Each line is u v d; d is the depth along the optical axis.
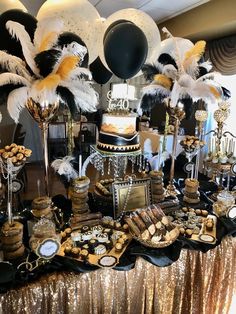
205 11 3.28
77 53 1.10
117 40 1.17
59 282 0.96
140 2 3.29
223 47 3.57
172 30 3.91
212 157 1.76
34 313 0.93
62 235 1.14
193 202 1.55
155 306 1.20
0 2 1.24
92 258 1.05
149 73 1.52
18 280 0.90
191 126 4.01
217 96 1.43
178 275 1.21
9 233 0.96
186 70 1.50
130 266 1.02
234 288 1.39
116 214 1.33
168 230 1.14
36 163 4.02
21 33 1.04
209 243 1.20
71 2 1.25
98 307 1.06
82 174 1.49
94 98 1.14
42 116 1.14
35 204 1.16
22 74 1.08
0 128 2.68
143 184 1.41
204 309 1.31
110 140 1.25
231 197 1.42
